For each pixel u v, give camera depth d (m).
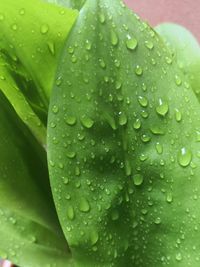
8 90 0.28
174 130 0.23
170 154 0.24
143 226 0.25
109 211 0.24
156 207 0.24
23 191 0.28
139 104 0.23
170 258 0.25
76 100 0.23
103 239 0.24
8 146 0.27
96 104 0.23
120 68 0.23
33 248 0.29
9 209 0.29
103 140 0.23
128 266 0.25
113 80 0.23
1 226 0.29
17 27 0.24
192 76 0.31
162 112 0.23
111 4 0.23
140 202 0.24
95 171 0.24
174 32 0.33
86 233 0.24
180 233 0.24
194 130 0.23
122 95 0.23
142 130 0.23
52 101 0.23
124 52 0.23
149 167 0.24
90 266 0.24
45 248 0.29
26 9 0.23
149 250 0.25
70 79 0.23
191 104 0.23
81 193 0.24
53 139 0.23
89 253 0.24
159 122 0.23
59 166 0.23
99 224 0.24
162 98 0.23
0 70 0.26
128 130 0.23
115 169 0.24
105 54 0.23
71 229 0.24
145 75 0.23
